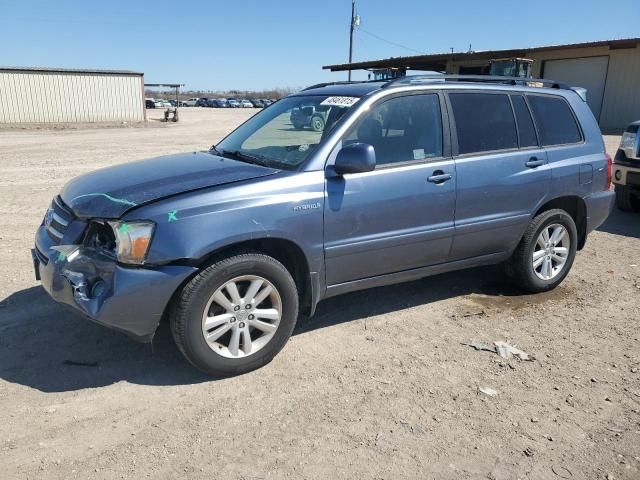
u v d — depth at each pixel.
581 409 3.52
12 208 8.35
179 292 3.54
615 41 23.06
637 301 5.30
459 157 4.65
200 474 2.87
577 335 4.55
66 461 2.94
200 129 28.80
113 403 3.46
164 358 4.01
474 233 4.78
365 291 5.38
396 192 4.25
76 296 3.47
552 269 5.46
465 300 5.23
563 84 5.63
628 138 8.30
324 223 3.96
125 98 33.75
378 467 2.96
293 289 3.91
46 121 31.62
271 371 3.88
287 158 4.15
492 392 3.67
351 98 4.39
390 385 3.73
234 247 3.74
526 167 4.99
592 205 5.56
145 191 3.66
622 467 3.00
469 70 30.69
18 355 3.98
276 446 3.10
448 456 3.05
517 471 2.96
